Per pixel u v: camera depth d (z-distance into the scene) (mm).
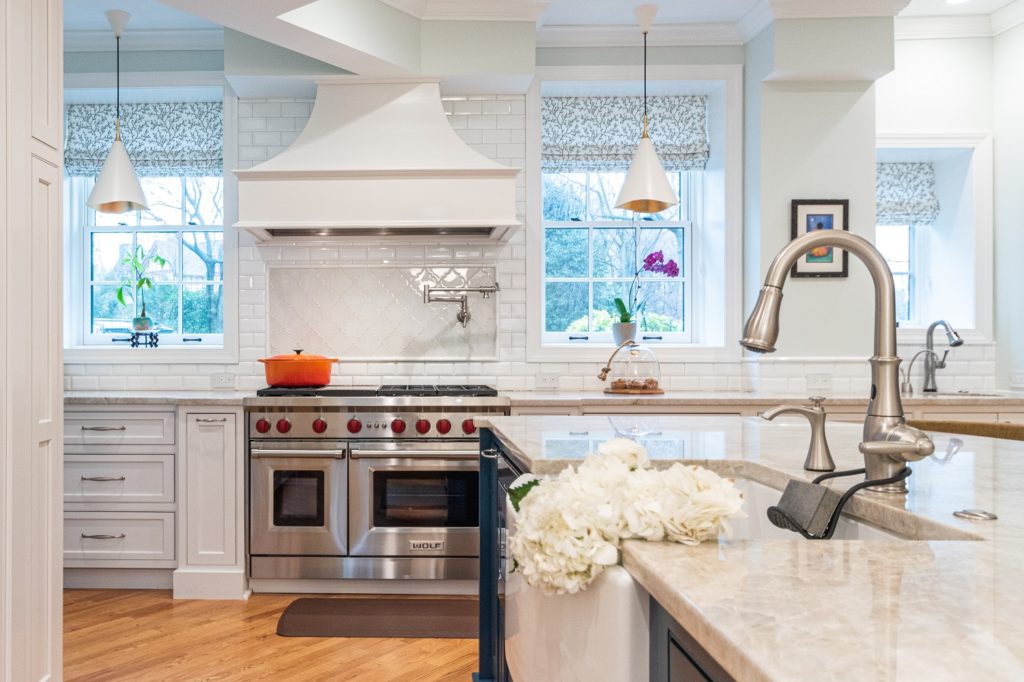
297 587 3742
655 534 995
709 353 4418
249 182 3791
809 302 4211
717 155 4527
